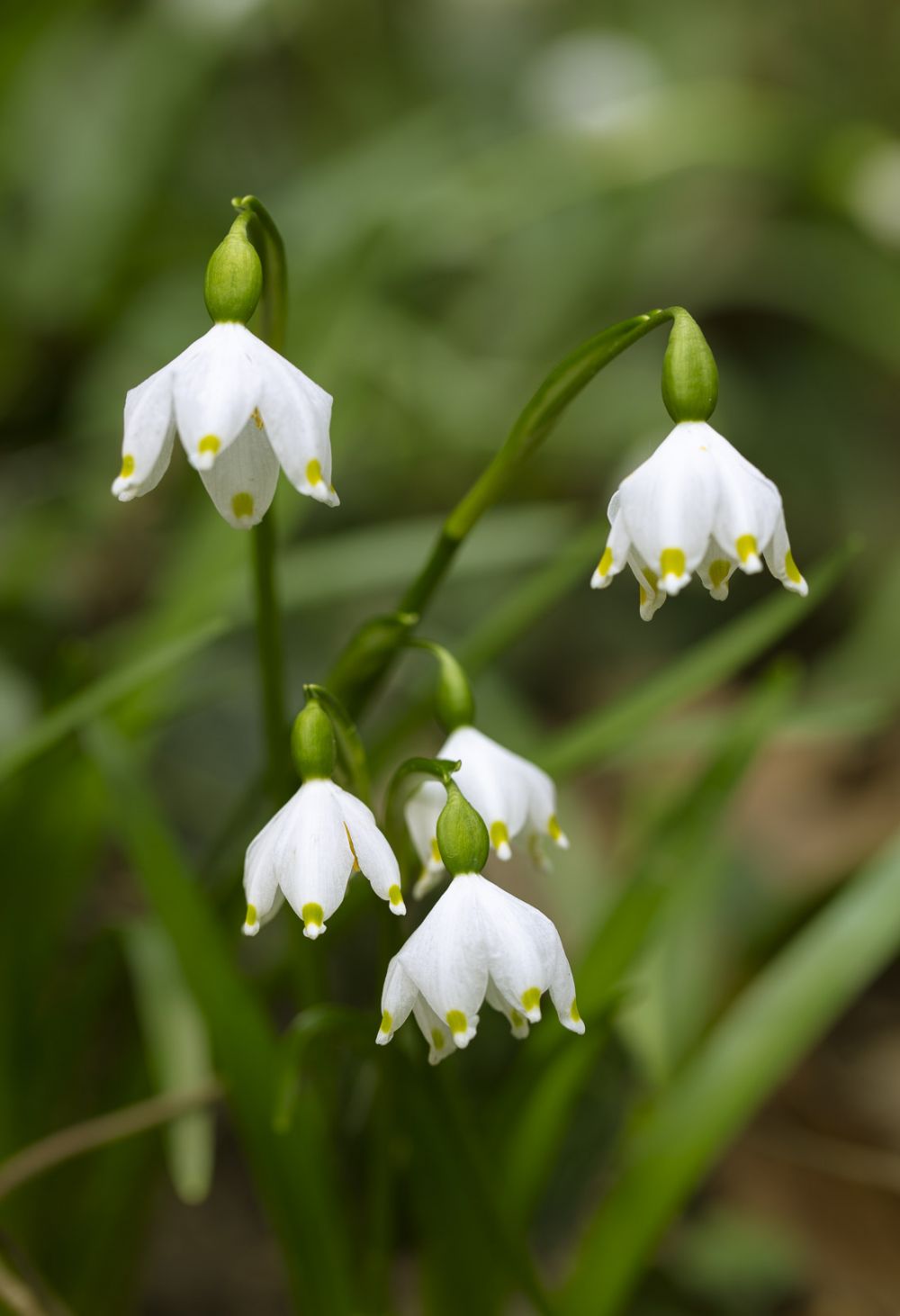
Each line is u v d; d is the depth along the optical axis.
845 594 1.07
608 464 0.98
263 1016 0.47
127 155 0.83
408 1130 0.46
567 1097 0.48
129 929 0.50
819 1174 0.58
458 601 0.92
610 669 1.00
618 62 1.03
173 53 0.83
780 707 0.50
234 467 0.42
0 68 0.79
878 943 0.49
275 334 0.44
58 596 0.77
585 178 0.88
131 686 0.49
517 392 0.94
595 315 1.02
